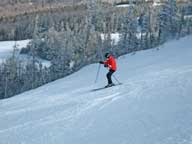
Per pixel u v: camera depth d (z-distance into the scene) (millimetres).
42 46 167750
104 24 167250
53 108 27297
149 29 116875
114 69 31109
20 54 187000
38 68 144000
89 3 158875
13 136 19438
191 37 103000
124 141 14609
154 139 13914
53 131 19047
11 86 125688
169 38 109750
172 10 111438
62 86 52219
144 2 178375
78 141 16203
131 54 92125
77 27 194250
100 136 16312
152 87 26625
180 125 15102
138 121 17578
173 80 28078
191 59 50656
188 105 18656
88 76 63094
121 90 27875
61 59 121875
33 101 37281
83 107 24391
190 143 12305
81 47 134000
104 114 20953
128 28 112375
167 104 20016
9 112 30766
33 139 17969
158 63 54156
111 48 115438
